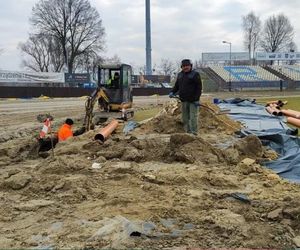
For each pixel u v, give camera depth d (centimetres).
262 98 4331
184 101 1261
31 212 654
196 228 578
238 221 595
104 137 1241
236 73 8569
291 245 520
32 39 8488
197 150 991
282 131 1395
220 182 796
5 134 1708
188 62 1238
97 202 689
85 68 8488
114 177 825
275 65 9800
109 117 2058
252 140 1047
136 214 629
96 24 9438
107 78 2134
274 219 599
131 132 1489
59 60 8431
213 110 1603
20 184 781
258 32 11144
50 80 5441
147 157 1010
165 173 853
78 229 576
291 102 3469
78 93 5131
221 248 509
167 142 1080
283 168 928
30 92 4781
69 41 8331
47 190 759
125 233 548
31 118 2431
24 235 563
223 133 1441
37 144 1317
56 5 8225
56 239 545
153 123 1537
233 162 973
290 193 736
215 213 629
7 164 1092
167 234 553
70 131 1440
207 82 7869
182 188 766
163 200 694
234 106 2508
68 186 765
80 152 1073
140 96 5809
